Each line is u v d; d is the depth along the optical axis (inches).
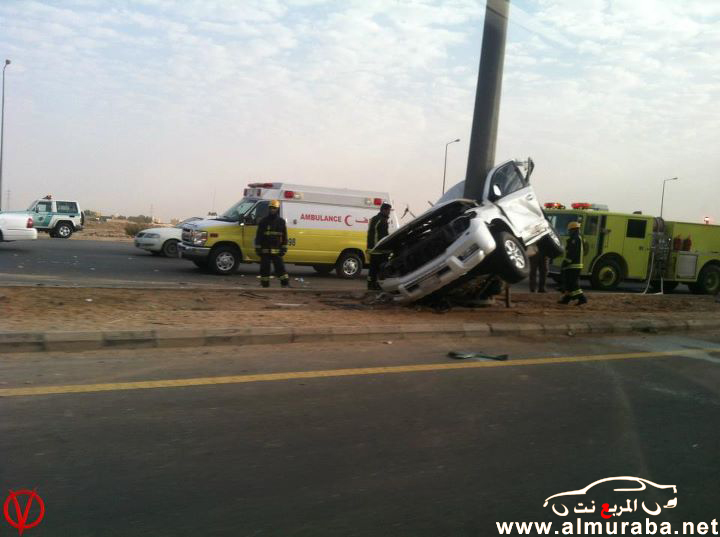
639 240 776.9
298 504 135.0
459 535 125.5
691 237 810.8
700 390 247.8
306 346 296.5
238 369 244.4
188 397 205.0
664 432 193.8
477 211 397.1
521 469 159.8
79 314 323.3
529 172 469.7
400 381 239.1
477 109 465.1
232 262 658.8
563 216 774.5
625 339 370.3
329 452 164.7
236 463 154.7
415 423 190.9
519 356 299.7
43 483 138.7
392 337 328.5
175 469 149.5
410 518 131.3
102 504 130.6
